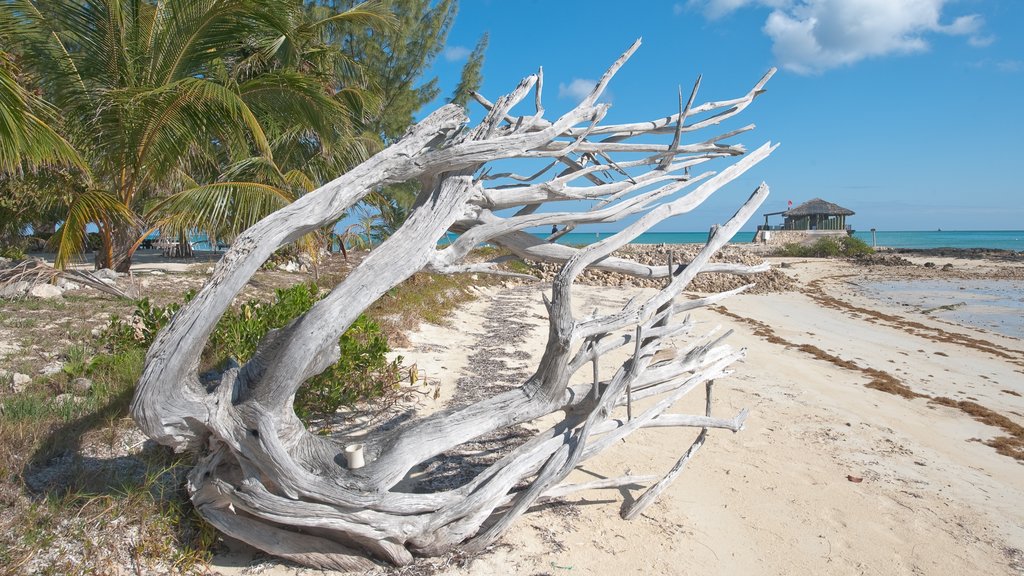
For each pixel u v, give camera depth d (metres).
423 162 3.34
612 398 3.97
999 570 3.97
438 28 19.61
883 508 4.82
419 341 9.54
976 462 6.14
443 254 3.53
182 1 9.95
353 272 3.29
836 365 10.80
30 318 7.14
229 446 3.10
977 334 16.22
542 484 3.61
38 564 3.04
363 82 16.22
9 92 6.00
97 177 10.68
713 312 17.75
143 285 10.22
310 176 13.80
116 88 10.27
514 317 13.84
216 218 9.49
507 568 3.54
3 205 12.28
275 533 3.29
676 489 4.86
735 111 4.66
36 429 4.04
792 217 65.12
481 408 3.81
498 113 3.50
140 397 2.96
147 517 3.45
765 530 4.31
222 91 8.70
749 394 8.17
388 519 3.28
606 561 3.73
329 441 3.59
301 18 13.74
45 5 10.19
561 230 4.20
